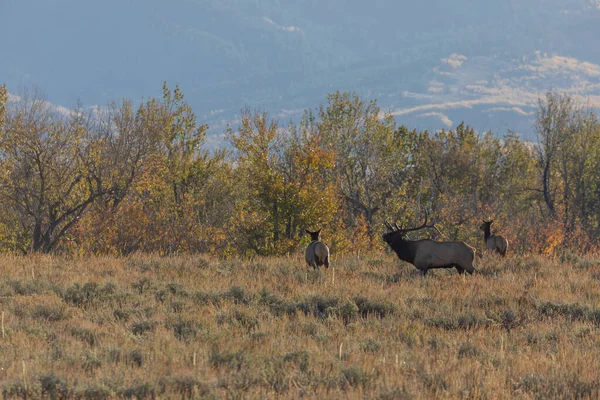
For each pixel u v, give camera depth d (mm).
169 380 36656
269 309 57188
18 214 148875
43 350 43281
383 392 35562
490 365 41750
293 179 139375
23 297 58906
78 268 77000
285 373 38531
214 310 56000
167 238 135000
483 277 71812
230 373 38281
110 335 47500
